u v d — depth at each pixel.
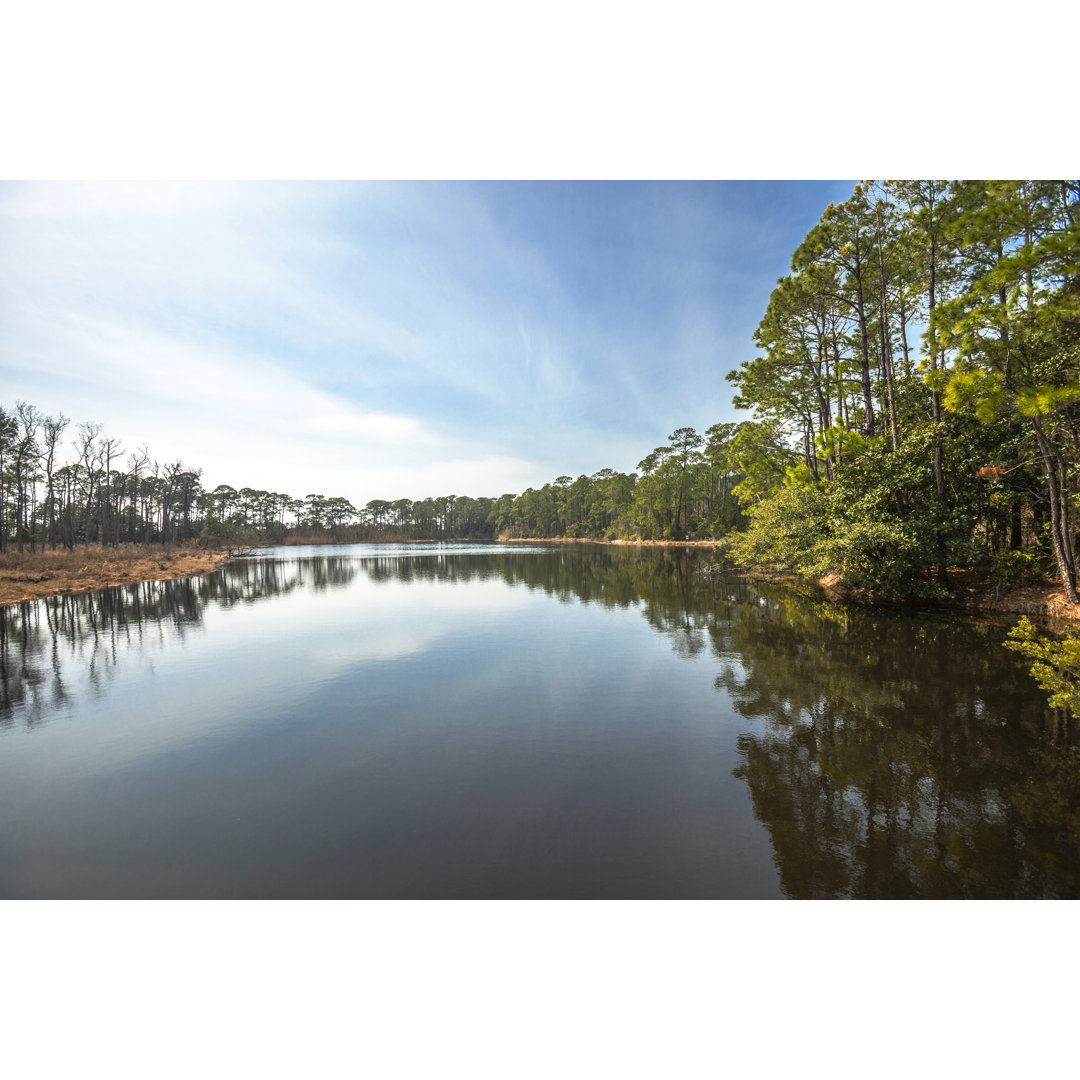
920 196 14.57
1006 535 15.88
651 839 4.16
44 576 23.72
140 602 19.02
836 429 17.75
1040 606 12.24
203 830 4.39
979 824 4.26
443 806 4.73
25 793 5.08
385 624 14.16
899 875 3.67
